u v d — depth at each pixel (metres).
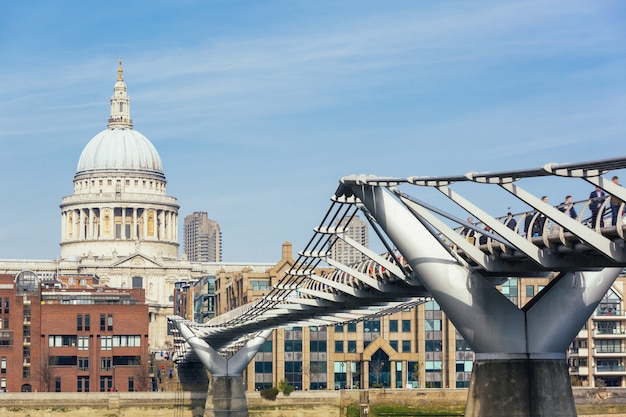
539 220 76.00
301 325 150.25
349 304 119.06
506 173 63.09
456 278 78.00
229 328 159.25
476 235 80.81
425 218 77.81
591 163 55.88
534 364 77.25
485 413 77.50
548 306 77.81
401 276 91.19
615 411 194.25
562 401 77.25
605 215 67.81
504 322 77.56
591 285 78.56
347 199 87.12
